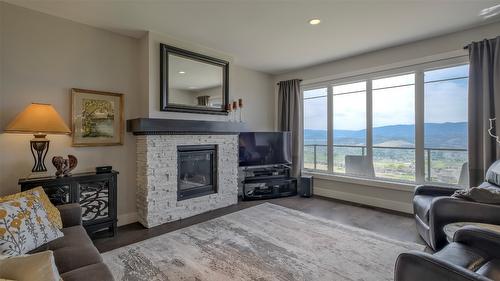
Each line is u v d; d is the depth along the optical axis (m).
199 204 3.77
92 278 1.32
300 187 4.82
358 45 3.85
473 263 1.32
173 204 3.47
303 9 2.74
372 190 4.22
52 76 2.84
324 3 2.62
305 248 2.57
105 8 2.69
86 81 3.07
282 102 5.39
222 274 2.10
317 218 3.50
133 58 3.47
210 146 3.99
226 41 3.66
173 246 2.62
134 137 3.46
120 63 3.35
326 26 3.17
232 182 4.27
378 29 3.27
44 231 1.70
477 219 2.06
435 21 3.04
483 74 3.07
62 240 1.76
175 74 3.53
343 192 4.60
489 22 3.07
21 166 2.65
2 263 1.04
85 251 1.63
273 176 4.85
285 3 2.62
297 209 3.95
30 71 2.70
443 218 2.20
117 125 3.31
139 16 2.88
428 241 2.48
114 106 3.29
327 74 4.78
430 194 2.91
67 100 2.94
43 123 2.44
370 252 2.48
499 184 2.41
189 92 3.69
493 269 1.27
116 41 3.32
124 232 3.06
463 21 3.04
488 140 3.01
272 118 5.63
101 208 2.88
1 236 1.47
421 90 3.74
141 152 3.35
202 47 3.85
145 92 3.36
